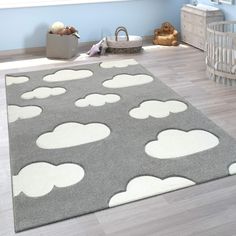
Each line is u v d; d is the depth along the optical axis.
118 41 4.07
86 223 1.71
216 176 2.00
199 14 4.07
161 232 1.65
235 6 3.87
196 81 3.30
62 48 3.91
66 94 3.05
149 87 3.17
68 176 2.03
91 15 4.31
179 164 2.11
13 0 4.02
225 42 3.12
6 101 2.96
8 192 1.93
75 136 2.43
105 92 3.08
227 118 2.63
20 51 4.18
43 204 1.83
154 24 4.63
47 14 4.14
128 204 1.83
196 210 1.78
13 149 2.29
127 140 2.37
